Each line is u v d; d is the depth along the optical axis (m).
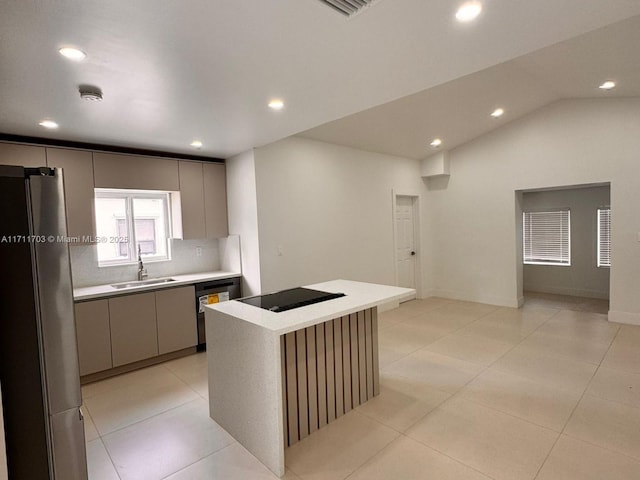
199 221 4.18
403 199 6.12
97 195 3.83
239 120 2.95
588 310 5.22
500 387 2.93
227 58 1.90
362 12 1.53
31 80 2.04
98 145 3.54
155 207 4.25
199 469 2.07
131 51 1.78
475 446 2.18
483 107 4.48
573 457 2.04
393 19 1.59
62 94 2.26
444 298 6.27
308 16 1.54
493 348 3.82
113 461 2.16
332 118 2.96
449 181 6.10
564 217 6.36
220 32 1.65
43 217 1.01
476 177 5.75
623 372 3.12
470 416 2.51
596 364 3.31
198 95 2.39
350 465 2.06
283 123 3.05
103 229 3.88
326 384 2.50
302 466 2.06
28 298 1.00
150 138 3.38
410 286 6.25
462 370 3.28
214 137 3.43
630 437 2.21
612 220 4.52
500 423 2.41
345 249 4.97
